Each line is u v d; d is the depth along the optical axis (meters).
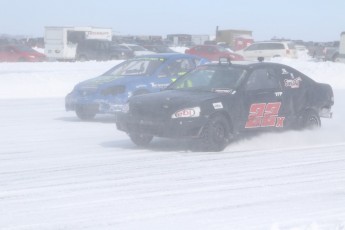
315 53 59.78
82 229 7.04
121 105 15.56
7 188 8.98
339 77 32.12
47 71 32.09
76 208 7.90
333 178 9.68
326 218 7.42
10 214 7.64
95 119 17.08
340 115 17.77
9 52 44.81
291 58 45.25
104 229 7.03
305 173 10.04
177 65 16.58
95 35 54.34
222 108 11.64
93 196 8.52
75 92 16.25
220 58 13.04
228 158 11.23
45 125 15.76
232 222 7.27
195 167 10.43
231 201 8.24
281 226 7.08
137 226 7.13
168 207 7.95
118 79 15.99
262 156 11.48
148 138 12.47
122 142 13.09
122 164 10.70
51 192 8.73
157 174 9.89
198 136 11.50
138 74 16.30
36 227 7.11
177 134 11.34
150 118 11.53
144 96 12.11
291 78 12.99
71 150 12.13
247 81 12.23
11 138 13.59
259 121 12.30
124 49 48.88
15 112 18.52
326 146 12.66
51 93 24.62
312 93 13.29
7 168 10.38
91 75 28.48
